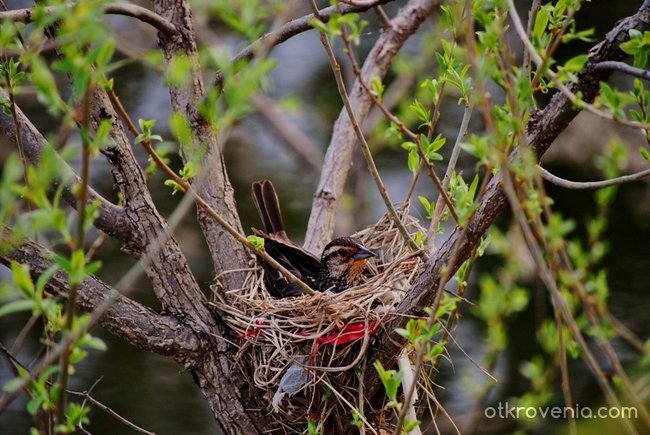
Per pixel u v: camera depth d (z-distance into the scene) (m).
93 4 5.70
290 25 8.77
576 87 7.64
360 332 8.98
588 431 10.68
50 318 6.81
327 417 9.29
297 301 9.43
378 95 8.10
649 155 7.38
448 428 13.55
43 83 5.88
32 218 5.86
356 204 15.65
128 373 15.22
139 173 9.20
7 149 16.16
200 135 9.46
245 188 18.16
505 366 14.59
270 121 17.27
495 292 7.75
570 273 6.52
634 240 17.19
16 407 14.28
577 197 17.78
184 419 14.71
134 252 9.30
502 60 6.74
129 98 18.95
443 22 9.01
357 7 8.41
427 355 7.43
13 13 8.10
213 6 6.64
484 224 8.02
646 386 8.44
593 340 14.52
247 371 9.44
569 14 6.96
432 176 8.07
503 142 6.68
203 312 9.41
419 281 8.50
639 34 7.09
